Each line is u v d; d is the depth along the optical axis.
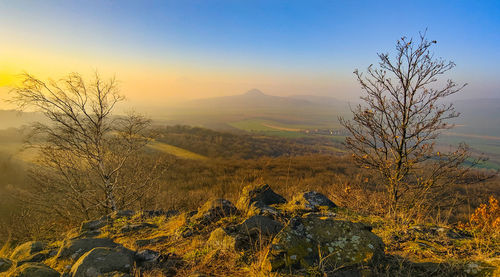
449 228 3.69
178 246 3.49
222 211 4.47
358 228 2.85
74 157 9.25
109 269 2.64
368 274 2.37
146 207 10.73
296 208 4.45
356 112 5.80
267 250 2.66
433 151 5.20
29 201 9.58
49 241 4.76
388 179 5.76
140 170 10.82
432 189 5.34
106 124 9.11
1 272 3.03
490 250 2.81
